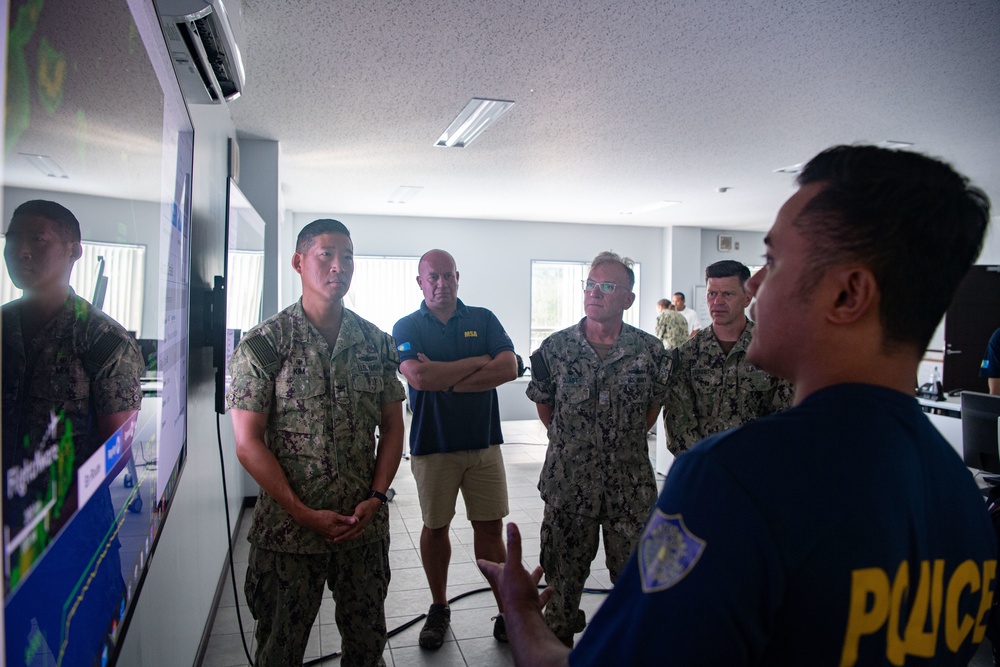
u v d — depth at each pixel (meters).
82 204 0.62
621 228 9.15
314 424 1.68
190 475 1.97
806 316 0.56
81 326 0.62
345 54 2.94
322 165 5.34
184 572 1.86
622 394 2.16
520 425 7.86
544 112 3.86
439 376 2.35
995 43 2.79
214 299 1.91
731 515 0.49
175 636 1.70
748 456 0.51
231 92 2.09
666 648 0.47
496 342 2.52
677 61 3.02
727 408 2.18
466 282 8.59
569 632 2.16
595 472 2.13
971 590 0.57
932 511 0.54
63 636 0.57
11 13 0.44
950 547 0.56
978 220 0.54
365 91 3.48
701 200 6.98
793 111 3.80
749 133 4.31
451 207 7.61
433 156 5.02
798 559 0.48
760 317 0.60
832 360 0.55
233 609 2.69
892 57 2.96
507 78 3.27
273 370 1.67
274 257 4.54
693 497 0.51
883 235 0.52
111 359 0.73
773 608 0.48
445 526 2.49
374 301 8.33
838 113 3.84
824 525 0.48
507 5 2.45
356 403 1.75
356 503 1.73
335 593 1.77
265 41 2.79
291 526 1.65
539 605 0.69
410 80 3.30
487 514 2.54
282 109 3.80
